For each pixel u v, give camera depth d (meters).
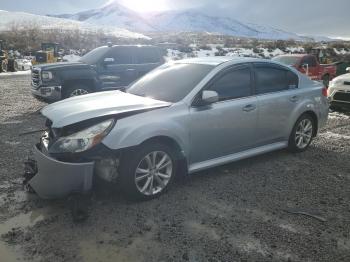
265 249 3.57
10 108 10.64
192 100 4.81
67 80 10.01
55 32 63.97
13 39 48.47
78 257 3.40
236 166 5.77
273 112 5.74
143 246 3.59
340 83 10.23
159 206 4.39
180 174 4.90
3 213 4.18
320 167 5.83
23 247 3.55
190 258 3.41
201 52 41.69
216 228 3.92
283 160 6.10
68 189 4.01
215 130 5.00
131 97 5.04
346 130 8.42
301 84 6.34
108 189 4.62
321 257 3.47
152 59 11.81
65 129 4.18
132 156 4.30
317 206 4.48
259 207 4.41
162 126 4.43
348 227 4.02
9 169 5.45
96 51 11.40
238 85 5.36
